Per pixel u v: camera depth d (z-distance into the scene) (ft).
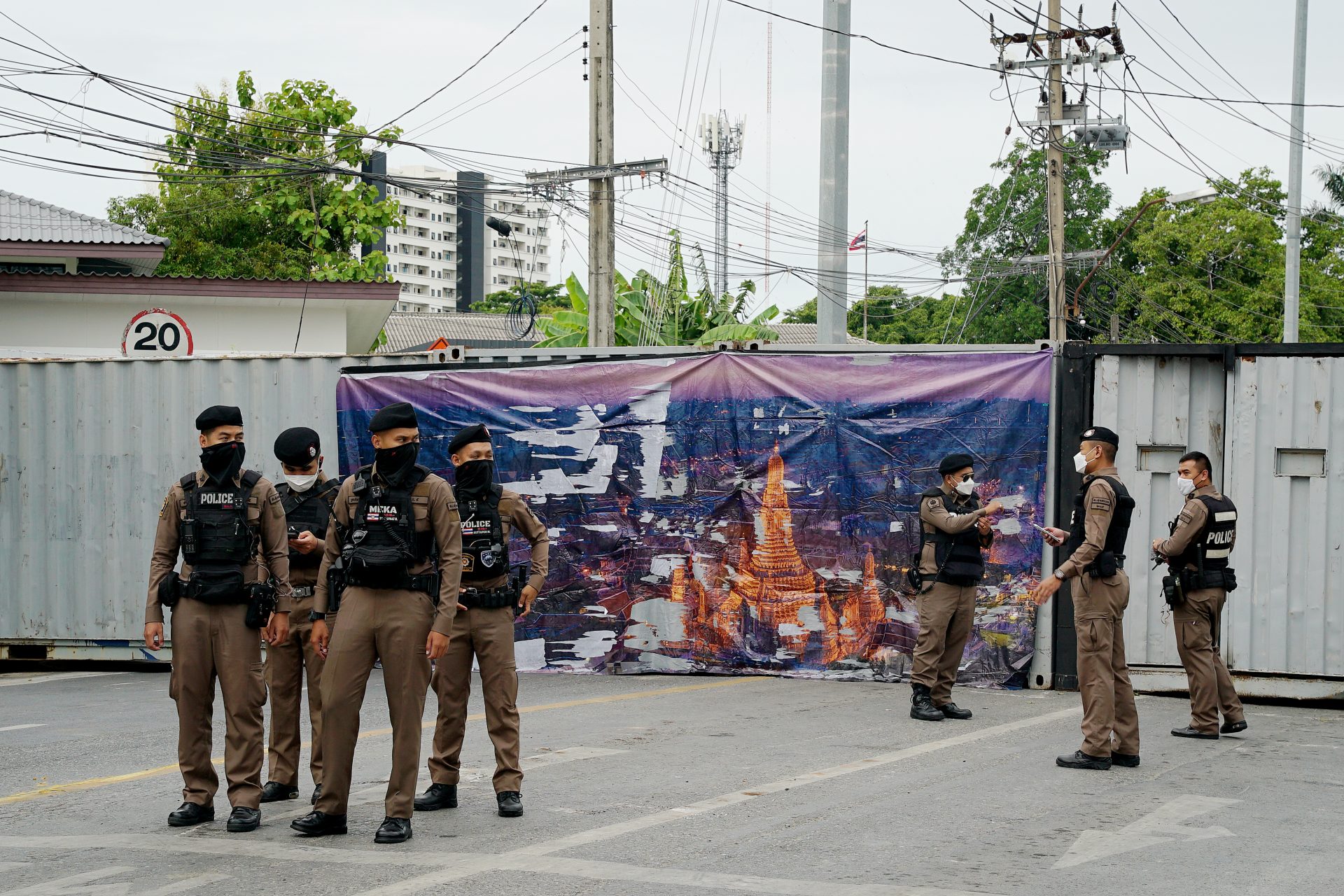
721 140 170.40
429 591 20.59
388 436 20.44
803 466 38.27
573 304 78.18
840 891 17.17
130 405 41.98
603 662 39.34
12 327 64.49
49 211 68.85
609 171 57.16
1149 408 35.76
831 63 58.95
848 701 34.47
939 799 22.71
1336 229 163.22
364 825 21.26
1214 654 29.50
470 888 17.33
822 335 59.21
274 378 41.45
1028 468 36.65
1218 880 17.78
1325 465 34.14
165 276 65.36
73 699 36.45
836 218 58.90
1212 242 158.40
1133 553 35.78
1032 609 36.60
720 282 95.04
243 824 20.88
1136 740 26.00
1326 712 33.55
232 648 21.22
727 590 38.83
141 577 41.98
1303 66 95.86
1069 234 159.94
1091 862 18.67
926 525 31.86
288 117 108.68
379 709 33.94
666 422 39.17
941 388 37.29
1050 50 87.51
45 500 42.29
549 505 39.73
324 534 24.04
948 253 160.04
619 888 17.34
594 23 57.11
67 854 19.58
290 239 115.65
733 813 21.66
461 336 171.22
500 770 21.97
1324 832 20.53
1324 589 34.19
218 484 21.52
